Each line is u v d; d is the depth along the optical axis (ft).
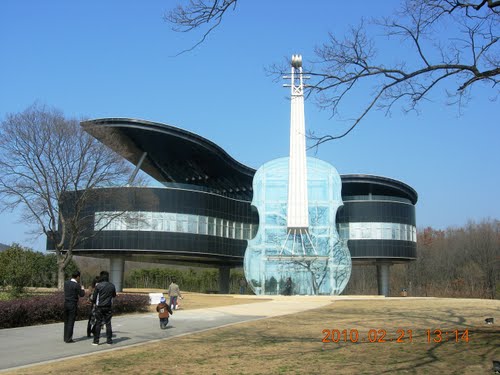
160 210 196.03
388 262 248.73
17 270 100.42
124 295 92.27
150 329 64.80
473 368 35.29
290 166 203.51
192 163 234.58
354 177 234.58
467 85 39.22
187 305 118.32
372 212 229.45
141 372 36.81
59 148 149.69
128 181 181.98
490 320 67.97
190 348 48.24
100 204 185.16
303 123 205.87
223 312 95.35
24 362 40.75
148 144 211.00
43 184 150.51
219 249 213.25
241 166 240.12
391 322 73.41
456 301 138.31
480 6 36.65
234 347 48.75
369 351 44.57
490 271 312.71
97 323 50.52
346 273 199.62
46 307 68.85
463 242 347.15
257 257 201.36
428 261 356.38
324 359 41.14
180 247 197.57
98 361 41.14
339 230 230.68
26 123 146.51
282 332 61.67
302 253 200.03
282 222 204.23
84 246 191.01
